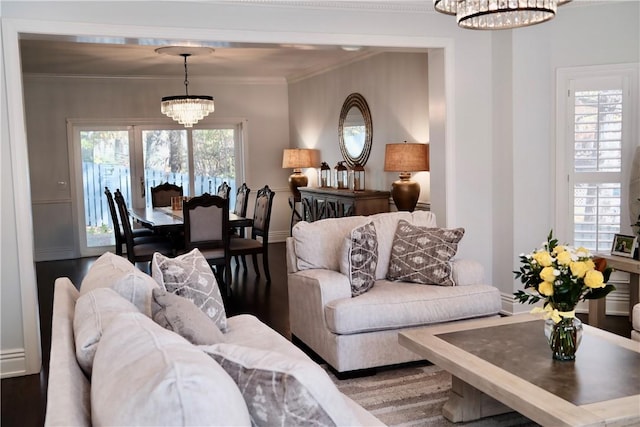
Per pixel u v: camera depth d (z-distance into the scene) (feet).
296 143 30.71
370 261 12.29
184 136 29.96
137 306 7.45
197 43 14.21
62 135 27.53
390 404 10.27
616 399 6.98
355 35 15.12
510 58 15.46
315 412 4.26
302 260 13.16
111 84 28.22
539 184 15.84
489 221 16.52
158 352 4.13
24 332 12.49
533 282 8.66
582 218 16.08
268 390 4.28
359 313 11.30
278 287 20.10
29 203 12.50
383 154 22.33
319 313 11.88
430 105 16.71
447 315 11.87
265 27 14.33
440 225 16.52
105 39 13.35
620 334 14.48
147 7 13.33
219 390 3.66
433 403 10.29
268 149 31.30
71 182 27.78
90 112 27.96
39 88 27.02
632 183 15.24
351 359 11.39
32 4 12.32
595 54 15.62
